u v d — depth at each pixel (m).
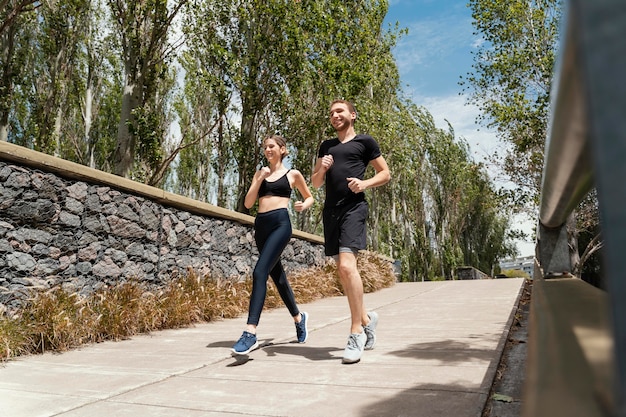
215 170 18.55
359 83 15.04
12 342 3.77
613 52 0.17
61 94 22.47
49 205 5.05
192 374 3.15
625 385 0.17
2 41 17.98
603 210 0.17
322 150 3.65
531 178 18.11
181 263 7.10
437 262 40.38
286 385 2.75
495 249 45.44
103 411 2.38
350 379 2.79
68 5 19.56
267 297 7.39
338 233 3.40
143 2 13.00
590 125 0.18
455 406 2.19
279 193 3.94
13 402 2.54
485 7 17.19
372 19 17.20
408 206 37.59
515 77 17.14
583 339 0.32
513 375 2.79
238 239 8.66
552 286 0.81
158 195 6.58
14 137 22.92
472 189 38.72
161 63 14.34
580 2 0.18
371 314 3.70
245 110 15.03
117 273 5.88
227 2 14.50
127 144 12.99
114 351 4.10
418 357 3.27
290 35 14.09
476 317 5.25
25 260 4.74
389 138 20.03
